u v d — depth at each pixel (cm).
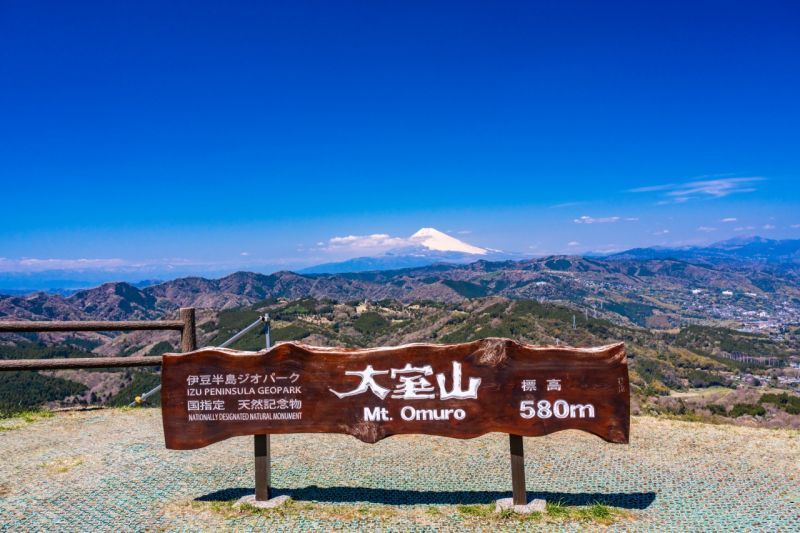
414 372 519
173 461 647
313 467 627
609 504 527
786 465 633
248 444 715
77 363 823
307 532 464
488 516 496
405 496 546
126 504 524
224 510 511
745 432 770
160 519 491
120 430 780
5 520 489
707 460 653
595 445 708
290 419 524
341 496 545
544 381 512
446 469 622
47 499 535
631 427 794
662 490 561
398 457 661
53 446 703
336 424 522
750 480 588
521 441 517
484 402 514
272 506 515
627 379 508
